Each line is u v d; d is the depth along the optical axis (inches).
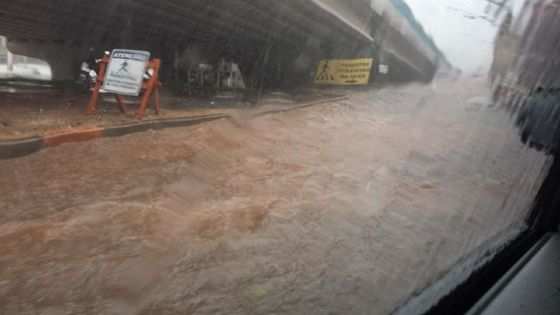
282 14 607.2
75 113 288.7
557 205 88.3
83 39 501.7
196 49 626.8
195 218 137.9
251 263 107.1
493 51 164.4
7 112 263.1
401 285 88.8
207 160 210.5
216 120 315.6
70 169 176.6
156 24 547.5
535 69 126.6
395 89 440.8
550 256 70.2
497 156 156.4
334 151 231.8
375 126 289.9
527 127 124.8
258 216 140.9
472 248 95.3
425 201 151.9
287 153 230.4
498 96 177.0
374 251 111.3
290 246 118.1
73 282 94.9
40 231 118.3
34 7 438.0
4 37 524.1
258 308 86.4
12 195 143.5
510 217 103.1
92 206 140.3
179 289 94.3
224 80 627.5
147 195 155.3
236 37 657.0
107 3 474.3
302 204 153.1
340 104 387.2
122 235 120.9
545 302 55.0
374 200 156.0
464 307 66.1
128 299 89.4
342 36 613.9
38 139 199.8
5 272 96.7
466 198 140.0
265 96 474.6
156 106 315.0
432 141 229.5
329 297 90.5
